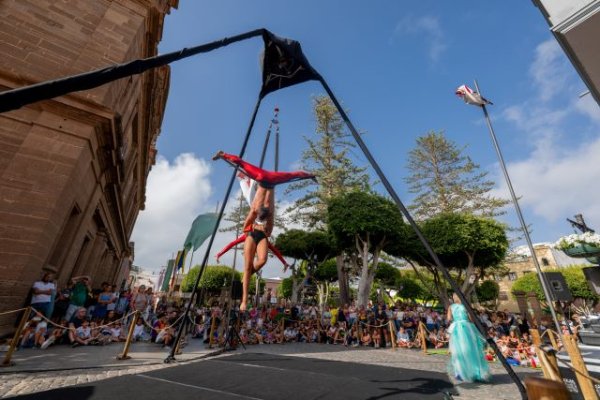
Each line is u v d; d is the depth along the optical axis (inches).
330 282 1286.9
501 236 685.3
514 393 180.9
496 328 493.0
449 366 235.3
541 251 1510.8
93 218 495.8
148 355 268.5
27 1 336.8
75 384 166.2
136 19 412.2
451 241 700.0
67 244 362.9
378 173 173.2
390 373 224.1
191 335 458.3
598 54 144.0
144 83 526.9
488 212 999.6
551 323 444.5
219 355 297.9
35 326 264.5
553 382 61.2
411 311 539.5
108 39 377.4
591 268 278.5
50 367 199.5
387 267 1163.9
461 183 1065.5
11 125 295.1
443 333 493.4
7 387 151.5
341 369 229.6
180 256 794.2
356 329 499.8
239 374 195.2
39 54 327.3
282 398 147.2
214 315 383.6
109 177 447.8
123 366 219.5
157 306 566.9
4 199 270.7
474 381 208.5
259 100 193.0
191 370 202.8
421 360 335.3
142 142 709.3
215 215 579.8
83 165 333.4
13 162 283.4
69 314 316.8
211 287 1191.6
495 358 355.3
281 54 159.0
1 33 313.6
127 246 960.3
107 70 78.8
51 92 71.7
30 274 270.7
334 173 889.5
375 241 706.2
